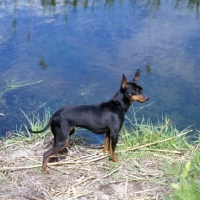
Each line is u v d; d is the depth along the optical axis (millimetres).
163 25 13055
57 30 12680
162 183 6012
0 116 8711
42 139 7332
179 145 7164
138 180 6133
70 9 14391
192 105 9180
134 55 11172
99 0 15438
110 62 10844
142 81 10062
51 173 6297
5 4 14820
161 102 9312
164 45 11711
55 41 12008
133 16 13789
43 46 11727
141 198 5742
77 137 7477
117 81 10031
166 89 9781
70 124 6312
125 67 10602
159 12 14203
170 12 14219
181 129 8320
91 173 6289
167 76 10273
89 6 14734
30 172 6320
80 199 5715
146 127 7906
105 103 6566
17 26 12977
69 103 9195
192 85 9922
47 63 10852
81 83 9984
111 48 11547
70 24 13070
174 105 9188
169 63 10812
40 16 13742
